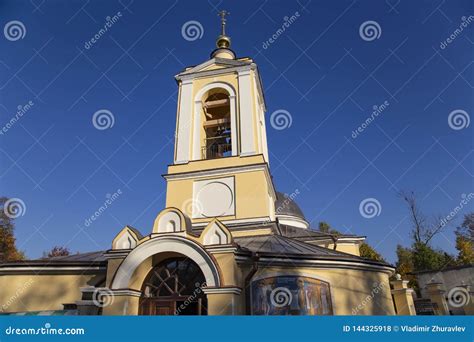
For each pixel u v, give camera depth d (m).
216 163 17.77
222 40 23.48
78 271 13.71
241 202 16.55
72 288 13.50
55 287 13.63
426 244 29.98
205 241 11.82
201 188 17.44
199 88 20.41
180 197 17.45
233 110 19.14
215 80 20.36
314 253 13.27
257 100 20.30
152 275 12.36
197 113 19.64
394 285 18.92
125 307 11.21
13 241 19.48
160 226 12.27
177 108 20.19
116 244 12.41
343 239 22.41
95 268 13.59
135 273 11.70
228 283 10.91
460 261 25.73
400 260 33.56
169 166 18.28
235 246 11.45
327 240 21.19
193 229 16.42
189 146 18.73
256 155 17.39
